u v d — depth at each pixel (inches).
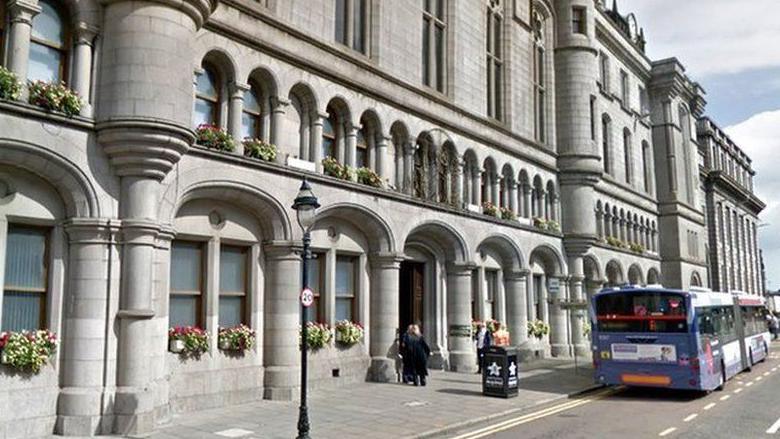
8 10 452.4
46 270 475.8
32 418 446.0
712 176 2377.0
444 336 923.4
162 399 508.1
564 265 1225.4
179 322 567.8
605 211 1448.1
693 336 697.6
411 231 820.6
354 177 733.9
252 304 630.5
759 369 1055.0
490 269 1045.8
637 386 772.6
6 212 451.8
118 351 479.8
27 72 460.4
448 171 925.8
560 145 1256.8
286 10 669.9
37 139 449.7
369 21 805.2
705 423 544.1
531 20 1214.3
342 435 468.8
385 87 797.9
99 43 496.1
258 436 459.2
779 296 2395.4
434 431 486.9
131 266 486.0
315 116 690.8
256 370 621.0
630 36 1765.5
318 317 715.4
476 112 995.9
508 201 1083.3
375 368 767.7
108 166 490.6
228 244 618.5
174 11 502.6
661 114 1823.3
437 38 952.9
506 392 671.8
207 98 592.7
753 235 3048.7
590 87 1284.4
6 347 434.9
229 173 579.8
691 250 1875.0
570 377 878.4
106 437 456.1
